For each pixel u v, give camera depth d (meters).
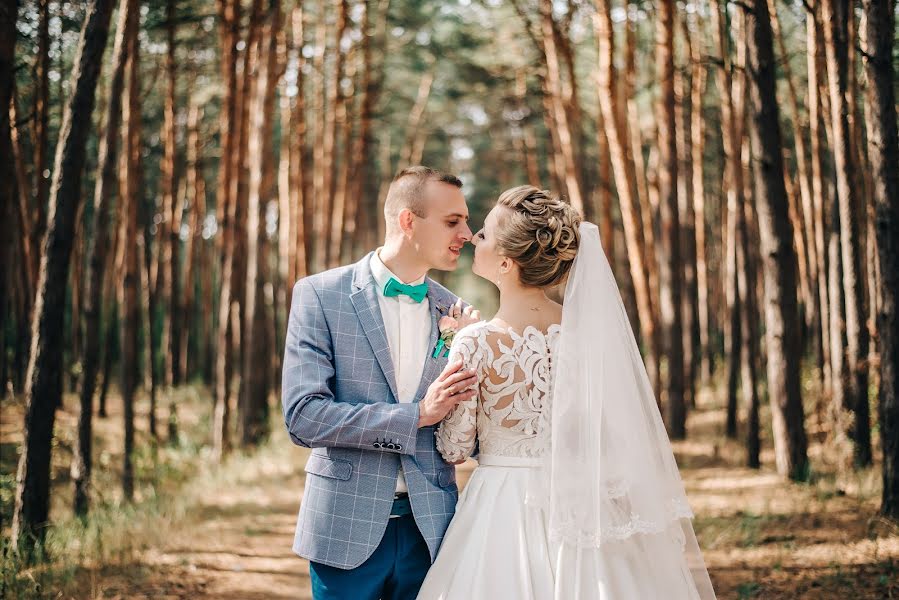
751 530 5.70
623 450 2.48
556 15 12.79
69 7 8.13
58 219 5.19
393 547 2.63
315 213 17.30
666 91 10.01
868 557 4.84
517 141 23.84
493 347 2.54
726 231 16.67
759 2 6.98
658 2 9.95
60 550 5.27
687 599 2.49
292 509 7.14
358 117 15.29
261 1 10.01
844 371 8.12
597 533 2.41
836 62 6.80
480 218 31.67
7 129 4.61
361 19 14.56
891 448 5.40
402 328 2.73
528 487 2.53
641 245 9.84
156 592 4.79
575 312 2.54
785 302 7.33
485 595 2.46
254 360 10.48
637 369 2.62
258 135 10.25
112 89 6.42
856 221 7.51
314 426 2.50
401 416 2.49
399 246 2.70
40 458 5.21
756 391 8.59
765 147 7.13
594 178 20.00
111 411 13.09
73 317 13.49
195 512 6.85
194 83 13.91
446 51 17.09
